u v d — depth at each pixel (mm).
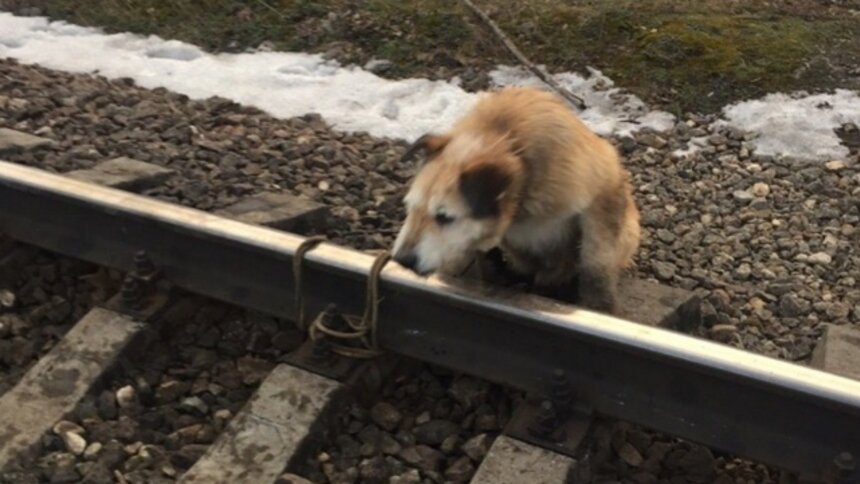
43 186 2201
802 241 2578
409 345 1893
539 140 1869
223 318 2129
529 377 1784
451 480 1723
